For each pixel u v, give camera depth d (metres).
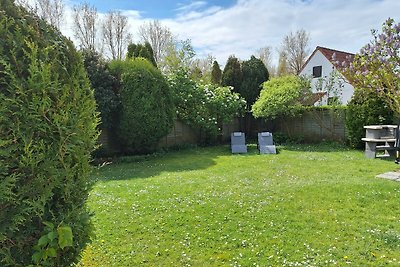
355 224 3.86
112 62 10.40
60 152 1.74
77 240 1.92
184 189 5.74
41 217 1.69
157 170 8.13
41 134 1.68
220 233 3.71
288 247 3.30
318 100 13.73
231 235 3.65
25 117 1.62
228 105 13.50
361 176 6.39
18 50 1.67
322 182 5.89
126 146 10.41
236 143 11.63
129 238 3.63
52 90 1.72
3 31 1.65
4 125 1.55
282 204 4.67
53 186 1.70
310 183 5.86
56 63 1.83
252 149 11.83
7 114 1.57
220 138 14.10
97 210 4.55
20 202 1.60
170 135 12.24
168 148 11.95
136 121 9.88
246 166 8.25
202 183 6.23
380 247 3.24
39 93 1.67
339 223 3.90
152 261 3.10
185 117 12.62
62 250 1.83
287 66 33.84
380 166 7.45
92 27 23.78
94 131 2.08
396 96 6.89
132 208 4.65
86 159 1.96
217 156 10.35
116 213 4.44
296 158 9.16
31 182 1.63
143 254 3.24
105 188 5.96
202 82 14.29
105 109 9.62
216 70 18.72
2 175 1.54
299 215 4.20
